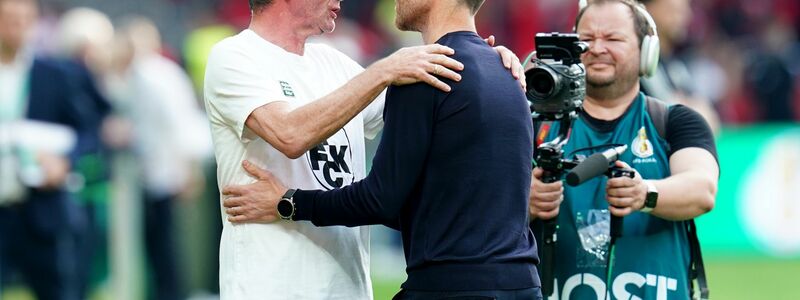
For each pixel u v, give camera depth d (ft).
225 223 43.37
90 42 92.12
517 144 39.32
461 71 38.96
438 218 39.01
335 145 43.68
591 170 41.52
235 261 42.55
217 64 42.04
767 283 105.70
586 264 46.32
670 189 44.45
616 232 44.04
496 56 40.19
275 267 42.04
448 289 38.47
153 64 90.89
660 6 64.54
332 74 44.70
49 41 136.98
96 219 84.69
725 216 122.01
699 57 149.48
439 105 38.75
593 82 46.24
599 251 46.19
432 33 40.60
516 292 38.65
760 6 179.42
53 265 76.28
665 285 45.96
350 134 44.24
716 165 46.24
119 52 90.74
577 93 41.52
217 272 96.22
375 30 163.63
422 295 39.01
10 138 73.92
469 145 38.75
